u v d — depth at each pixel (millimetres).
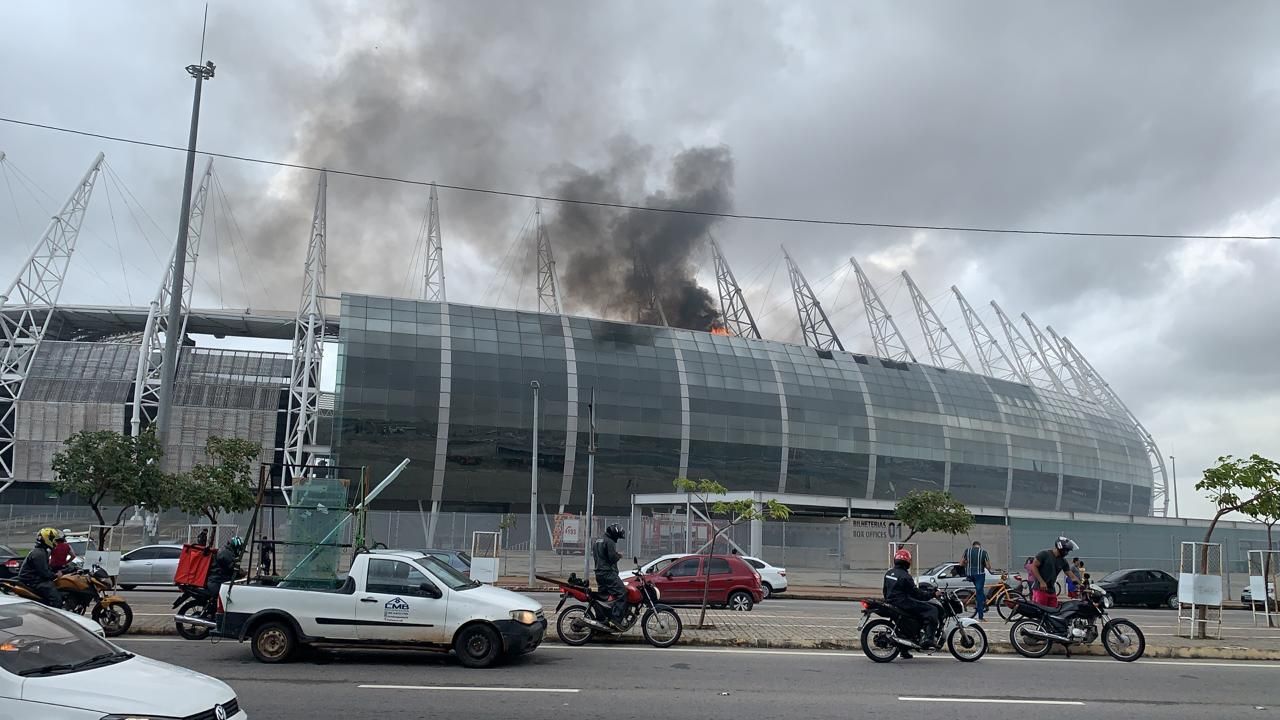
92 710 6742
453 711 10727
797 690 12586
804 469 76750
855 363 84188
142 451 34594
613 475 70625
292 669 13570
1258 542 63219
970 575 23547
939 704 11766
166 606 22875
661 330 77625
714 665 14719
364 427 64562
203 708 7094
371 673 13352
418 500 66188
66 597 16766
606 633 17219
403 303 70125
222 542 36969
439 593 14203
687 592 27344
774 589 36281
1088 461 95875
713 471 73438
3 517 62531
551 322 73812
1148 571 36438
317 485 15898
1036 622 16766
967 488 84375
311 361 75938
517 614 14164
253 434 84188
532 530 38219
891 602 15680
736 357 78562
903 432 81938
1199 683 13953
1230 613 32312
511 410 68125
